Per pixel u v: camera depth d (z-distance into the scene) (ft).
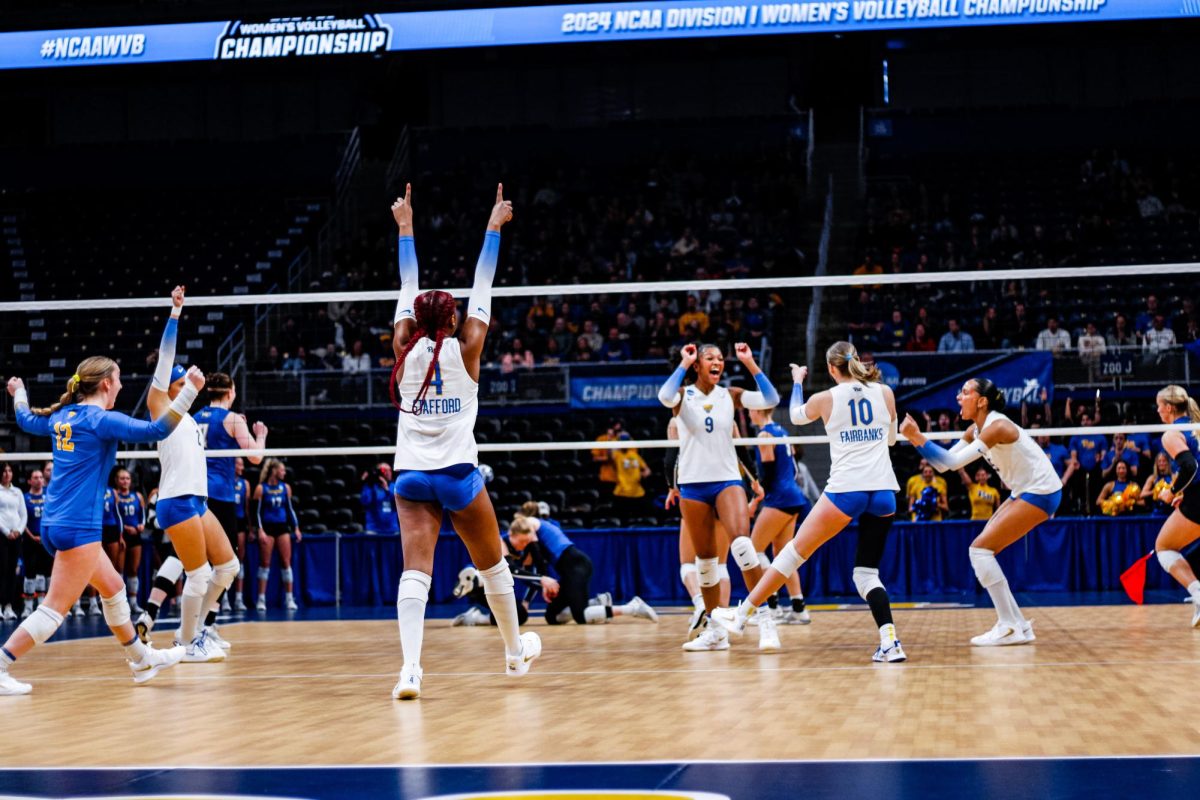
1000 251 70.23
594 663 21.45
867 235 72.49
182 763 11.89
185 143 86.89
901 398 47.29
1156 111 81.66
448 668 21.36
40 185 87.20
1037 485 23.48
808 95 82.99
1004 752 11.75
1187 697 15.52
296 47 71.00
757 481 28.50
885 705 15.17
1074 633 25.95
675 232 76.84
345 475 54.29
